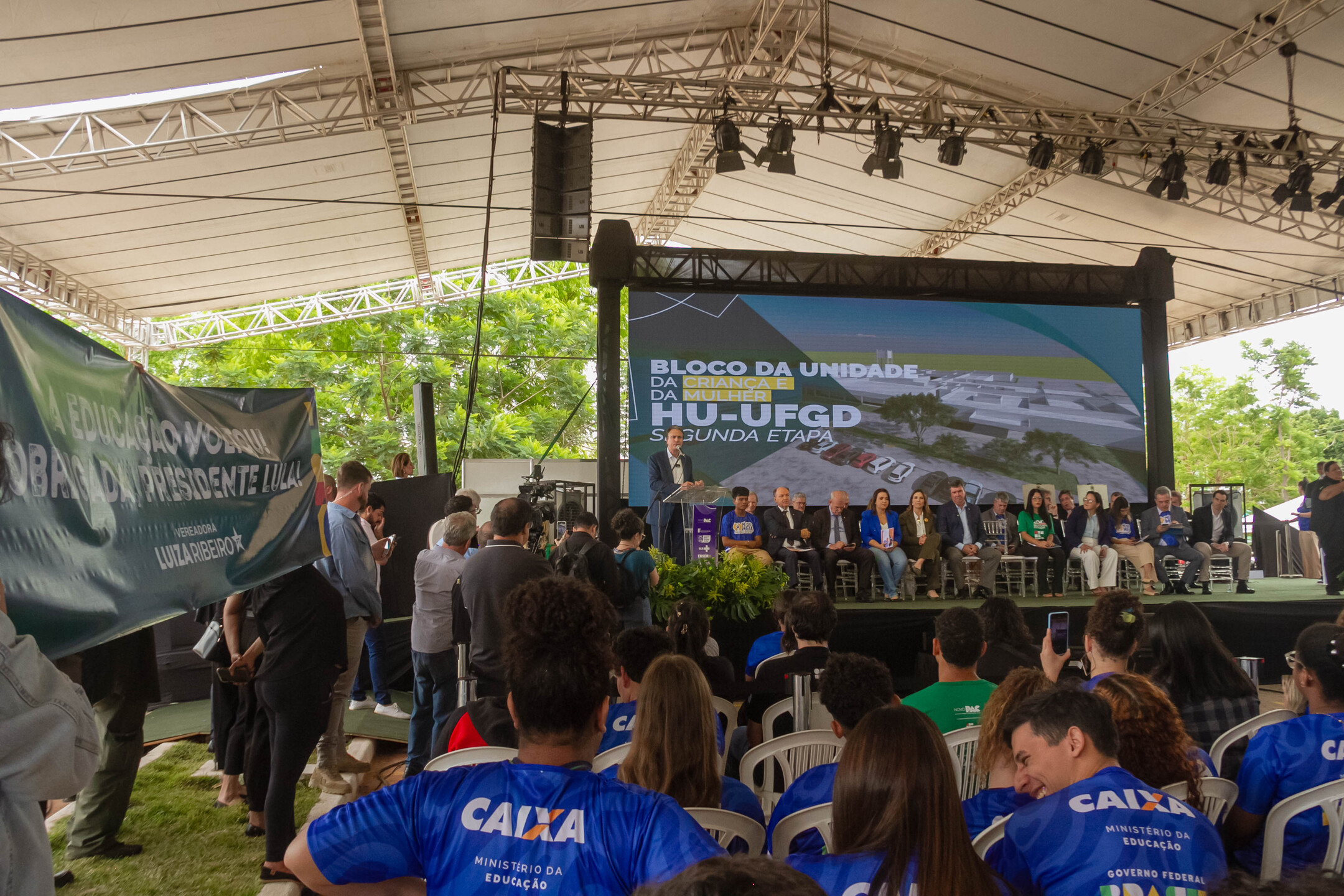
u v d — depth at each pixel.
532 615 1.50
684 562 8.87
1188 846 1.70
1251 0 8.30
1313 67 9.11
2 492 1.67
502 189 13.32
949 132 10.20
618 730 2.98
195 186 10.94
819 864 1.59
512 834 1.36
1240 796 2.51
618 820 1.35
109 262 12.96
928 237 15.36
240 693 4.37
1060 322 11.04
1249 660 3.81
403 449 21.67
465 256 16.48
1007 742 2.03
